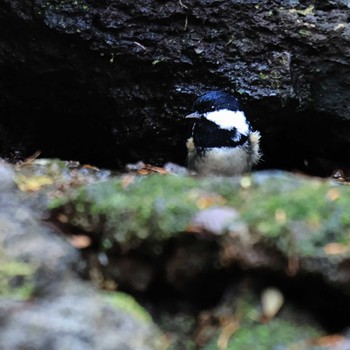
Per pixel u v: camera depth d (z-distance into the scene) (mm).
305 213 4609
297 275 4480
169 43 9930
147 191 4988
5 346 3908
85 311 4082
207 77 10055
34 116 10734
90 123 10602
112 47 9805
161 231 4676
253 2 10000
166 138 10492
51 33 9797
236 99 9961
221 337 4508
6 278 4418
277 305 4562
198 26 9984
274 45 10016
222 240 4562
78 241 4961
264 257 4520
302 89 10203
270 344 4391
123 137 10500
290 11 10047
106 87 10117
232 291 4680
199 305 4863
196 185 5082
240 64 10008
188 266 4711
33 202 5395
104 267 4887
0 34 10047
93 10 9773
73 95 10312
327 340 4410
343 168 11133
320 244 4461
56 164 7324
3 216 4875
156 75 10070
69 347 3879
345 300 4500
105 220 4855
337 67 10172
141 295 4930
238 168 9961
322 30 10031
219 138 9812
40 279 4473
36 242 4656
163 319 4832
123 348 3988
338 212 4633
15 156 10992
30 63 10062
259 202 4785
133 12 9828
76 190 5195
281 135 10789
